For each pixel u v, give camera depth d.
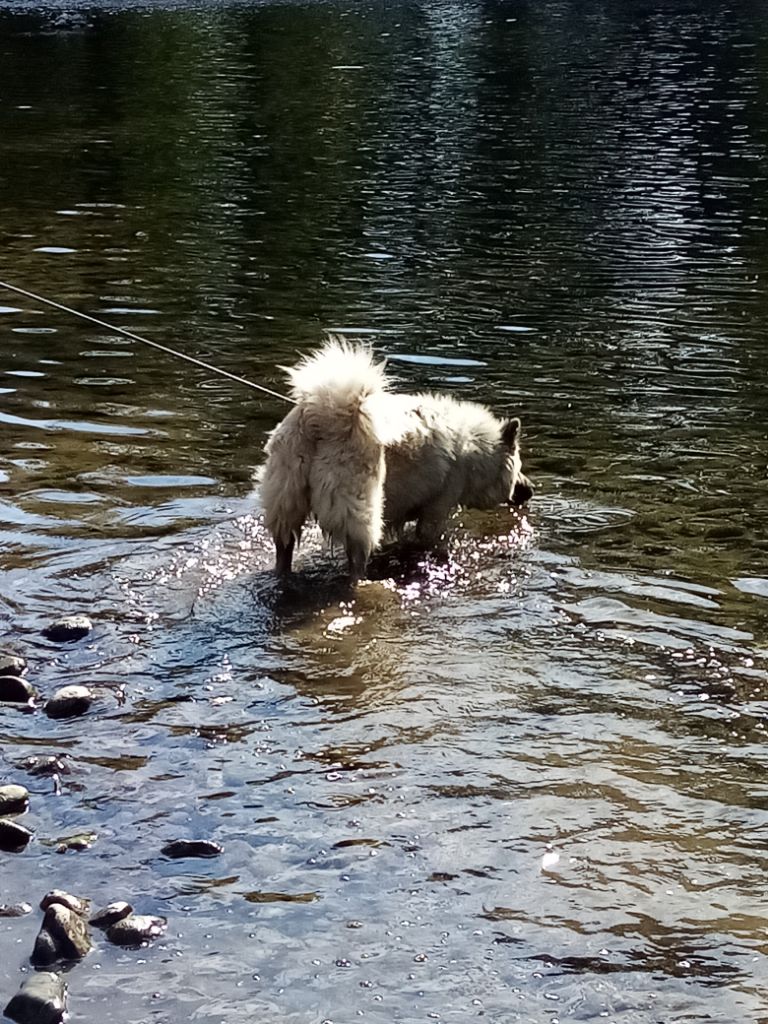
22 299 9.63
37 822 4.91
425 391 8.16
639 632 5.93
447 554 6.58
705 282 10.18
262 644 5.82
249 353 8.70
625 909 4.67
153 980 4.43
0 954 4.48
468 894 4.70
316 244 11.34
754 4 36.00
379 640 5.88
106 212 12.52
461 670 5.70
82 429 7.54
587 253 11.04
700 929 4.61
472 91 20.72
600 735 5.35
